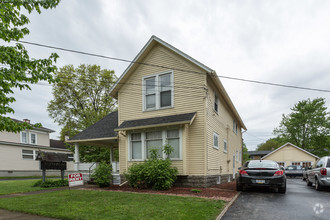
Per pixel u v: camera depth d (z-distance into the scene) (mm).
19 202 8062
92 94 32562
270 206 7156
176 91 12688
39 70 6309
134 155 12984
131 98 14047
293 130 47969
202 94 11969
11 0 5711
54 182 13461
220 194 9195
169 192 9758
